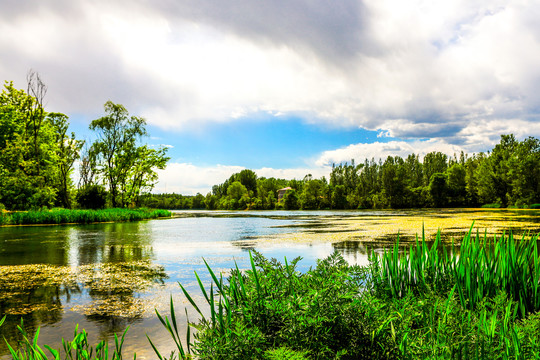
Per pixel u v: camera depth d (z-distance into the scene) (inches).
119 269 364.2
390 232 717.3
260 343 74.5
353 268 108.2
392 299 108.6
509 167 2613.2
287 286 91.6
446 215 1539.1
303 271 320.5
